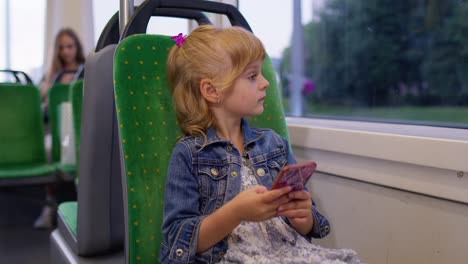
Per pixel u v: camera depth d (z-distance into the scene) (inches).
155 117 43.5
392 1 79.7
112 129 49.8
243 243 37.6
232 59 38.6
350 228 53.7
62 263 54.9
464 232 41.3
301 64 90.3
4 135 116.3
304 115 81.4
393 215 48.1
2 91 117.2
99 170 50.0
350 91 88.3
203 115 40.6
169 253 37.0
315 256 36.0
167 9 50.4
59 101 120.8
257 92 39.5
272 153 43.1
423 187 43.9
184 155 39.4
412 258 46.3
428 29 73.5
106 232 51.4
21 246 105.3
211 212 38.7
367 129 52.9
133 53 44.0
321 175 57.6
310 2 87.8
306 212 34.6
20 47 188.1
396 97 80.7
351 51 87.3
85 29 158.4
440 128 50.4
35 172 106.7
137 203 41.7
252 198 33.6
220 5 51.1
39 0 181.0
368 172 49.9
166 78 43.8
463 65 68.5
